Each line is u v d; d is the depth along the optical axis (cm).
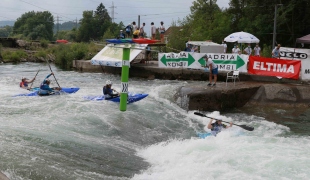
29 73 2561
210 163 826
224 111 1494
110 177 732
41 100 1405
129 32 2477
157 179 746
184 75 2109
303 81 1697
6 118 1084
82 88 1809
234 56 1803
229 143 975
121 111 1273
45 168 712
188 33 3456
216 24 3531
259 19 2962
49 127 1011
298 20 2930
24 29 9644
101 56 2419
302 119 1373
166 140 1061
